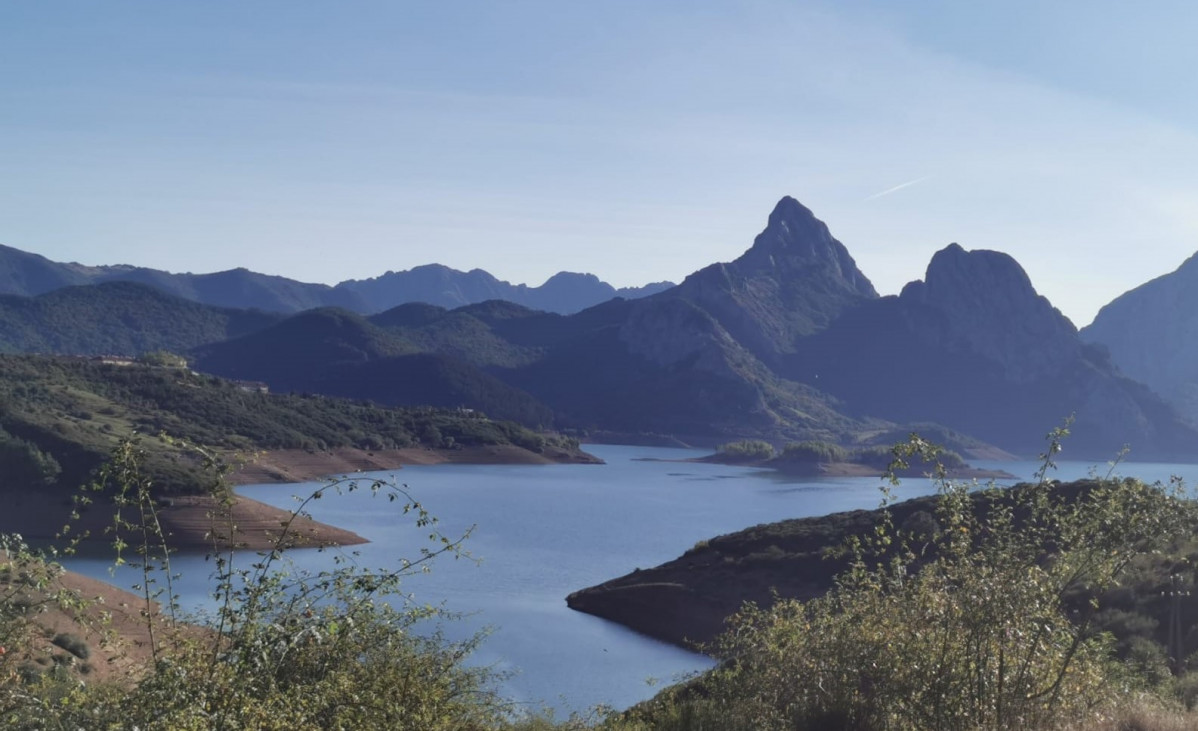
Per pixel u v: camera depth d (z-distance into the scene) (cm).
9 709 823
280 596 876
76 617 919
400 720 978
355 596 926
